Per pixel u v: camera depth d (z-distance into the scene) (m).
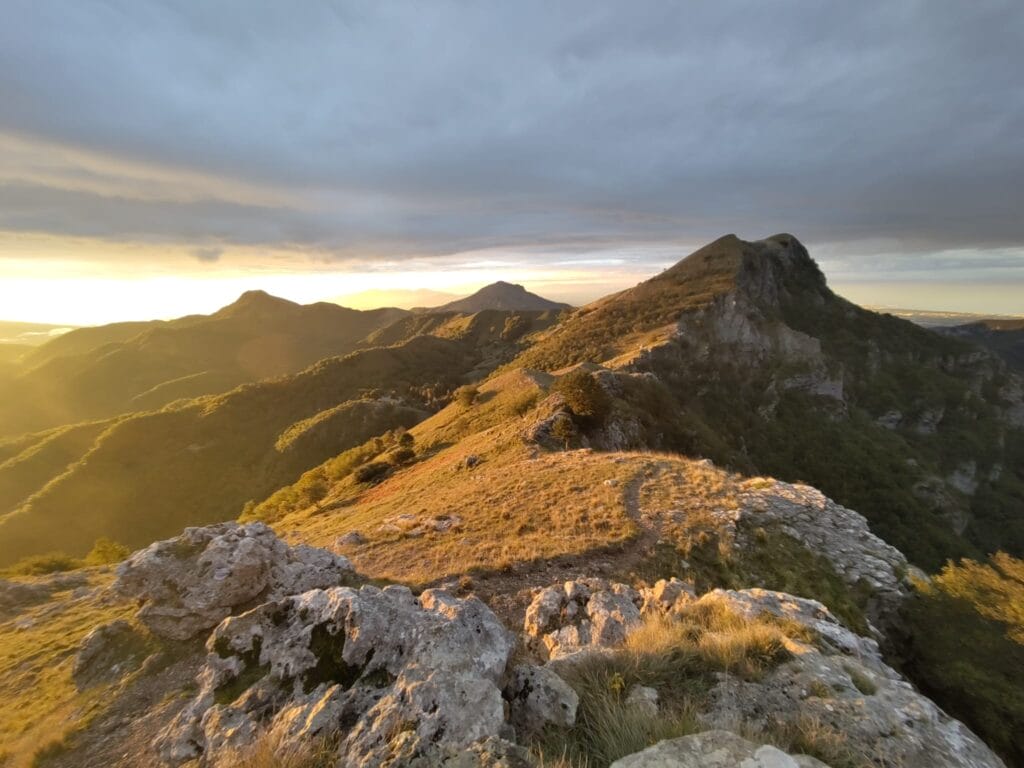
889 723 5.58
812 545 17.41
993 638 12.13
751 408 93.31
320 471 71.88
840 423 97.38
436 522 22.20
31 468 112.25
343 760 4.82
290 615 7.99
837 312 155.62
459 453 46.50
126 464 109.44
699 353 100.56
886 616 14.37
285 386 164.88
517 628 12.57
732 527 17.75
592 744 4.99
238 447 126.06
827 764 4.58
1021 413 138.62
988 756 5.41
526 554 16.73
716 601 9.24
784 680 6.25
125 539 94.38
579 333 125.69
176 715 7.64
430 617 6.93
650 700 5.66
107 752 7.38
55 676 10.27
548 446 38.50
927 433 118.00
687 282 144.88
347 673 6.55
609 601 11.12
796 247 179.50
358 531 24.86
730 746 4.32
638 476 24.00
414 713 5.03
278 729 5.79
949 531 71.81
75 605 15.75
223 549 11.70
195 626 10.35
